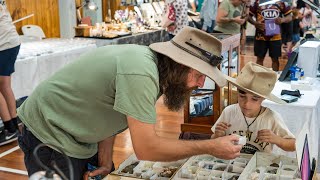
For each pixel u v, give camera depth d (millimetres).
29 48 4898
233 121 2443
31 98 1835
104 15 8266
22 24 6070
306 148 1623
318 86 3457
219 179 1857
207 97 3877
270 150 2355
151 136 1505
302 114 2881
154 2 8875
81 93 1669
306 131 1679
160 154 1537
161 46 1585
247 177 1832
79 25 6664
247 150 2328
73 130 1714
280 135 2352
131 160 2059
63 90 1712
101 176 1986
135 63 1532
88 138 1738
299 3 7578
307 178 1603
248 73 2359
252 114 2393
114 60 1608
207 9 6398
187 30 1585
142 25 7875
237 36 4328
